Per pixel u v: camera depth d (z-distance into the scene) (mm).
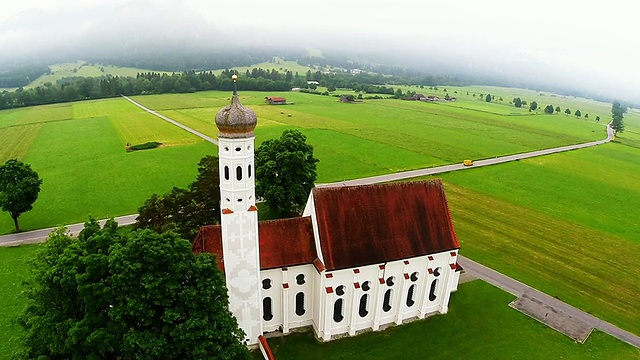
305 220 45219
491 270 62438
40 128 153875
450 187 100500
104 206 81125
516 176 113500
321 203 43875
